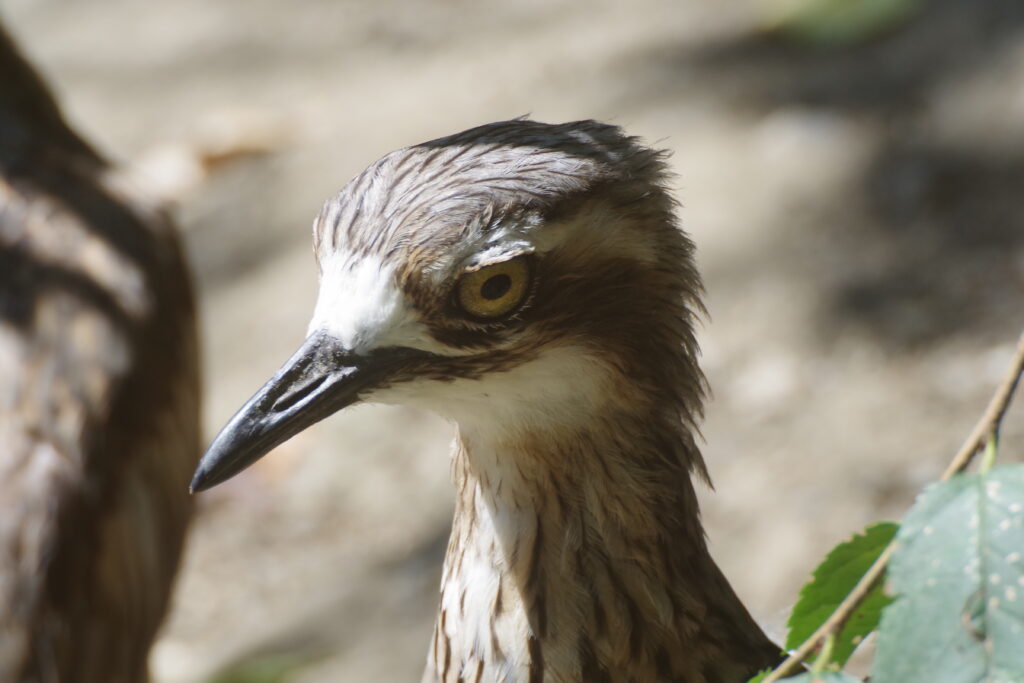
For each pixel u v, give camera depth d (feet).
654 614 17.43
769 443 35.27
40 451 27.53
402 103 49.44
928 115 42.52
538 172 16.28
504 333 16.35
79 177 32.50
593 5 51.88
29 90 34.19
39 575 26.40
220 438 16.42
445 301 16.17
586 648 17.42
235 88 53.31
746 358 37.65
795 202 41.14
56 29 59.88
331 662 34.40
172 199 48.60
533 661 17.57
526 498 17.38
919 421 34.65
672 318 17.57
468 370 16.61
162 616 30.63
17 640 25.75
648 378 17.29
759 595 31.71
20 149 32.48
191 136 51.24
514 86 48.16
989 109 42.04
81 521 27.40
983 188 40.29
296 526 38.96
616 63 47.85
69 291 29.60
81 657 27.12
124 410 29.01
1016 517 11.03
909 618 11.16
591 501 17.24
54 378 28.37
